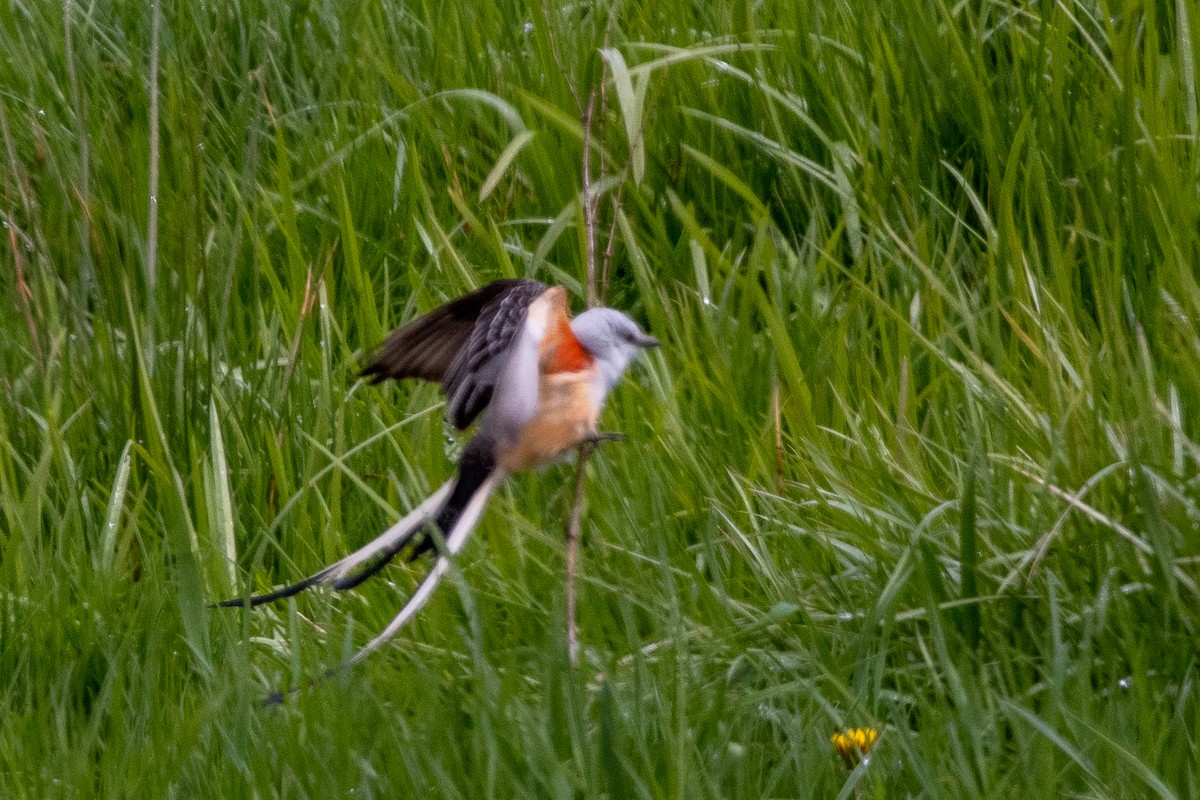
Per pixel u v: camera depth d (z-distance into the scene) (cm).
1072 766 678
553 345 746
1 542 913
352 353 1061
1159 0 1166
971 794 644
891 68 1130
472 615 730
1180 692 718
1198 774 657
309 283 1011
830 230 1127
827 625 822
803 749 704
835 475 873
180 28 1292
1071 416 850
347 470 909
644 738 694
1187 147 1061
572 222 1142
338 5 1306
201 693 784
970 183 1116
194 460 936
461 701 759
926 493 864
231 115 1255
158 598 830
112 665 768
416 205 1158
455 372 710
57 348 1002
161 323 1028
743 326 1005
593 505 922
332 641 820
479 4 1289
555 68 1195
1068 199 1068
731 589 859
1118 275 970
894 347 1005
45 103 1234
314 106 1245
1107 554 802
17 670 793
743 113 1179
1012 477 857
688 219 1045
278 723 731
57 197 1059
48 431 942
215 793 691
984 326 1003
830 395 975
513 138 1162
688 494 912
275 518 914
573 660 761
